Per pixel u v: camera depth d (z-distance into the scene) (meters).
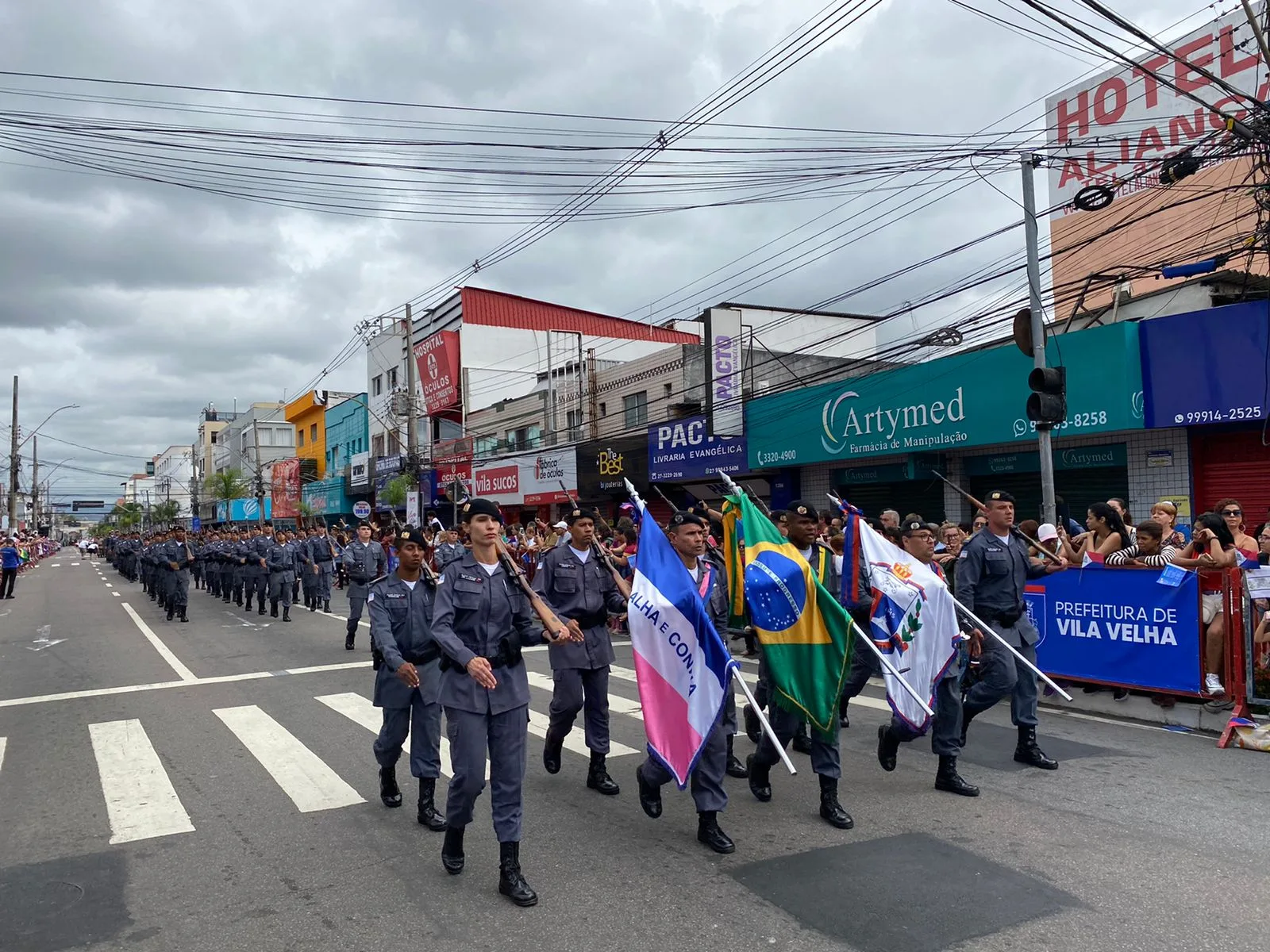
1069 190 21.52
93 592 29.25
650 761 5.61
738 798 6.19
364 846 5.35
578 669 6.48
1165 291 14.35
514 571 4.86
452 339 38.41
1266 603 7.72
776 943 4.01
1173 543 9.39
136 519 115.94
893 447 17.03
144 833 5.63
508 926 4.25
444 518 35.97
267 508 61.19
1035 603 9.18
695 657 5.27
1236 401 11.93
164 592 20.42
